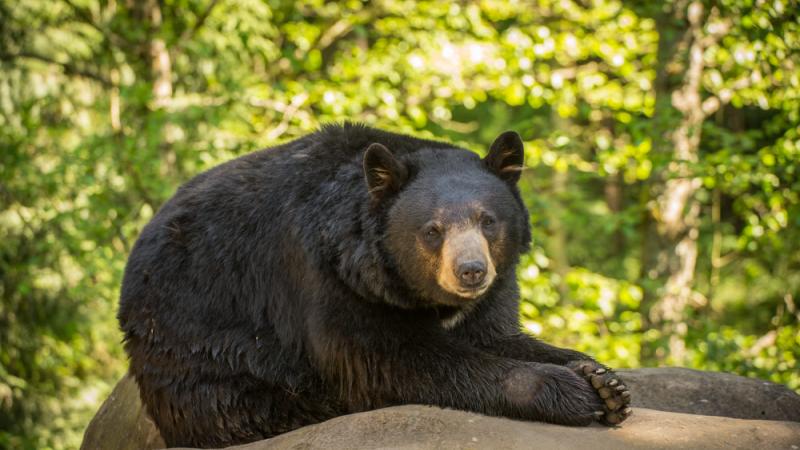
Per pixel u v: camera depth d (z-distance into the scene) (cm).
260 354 698
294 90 1596
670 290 1634
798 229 1598
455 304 654
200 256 708
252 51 1708
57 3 1692
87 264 1439
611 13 1705
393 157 656
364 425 586
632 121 1589
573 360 684
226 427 694
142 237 743
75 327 1664
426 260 643
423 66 1631
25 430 1662
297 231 671
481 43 1650
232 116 1544
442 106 1731
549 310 1642
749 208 1725
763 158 1507
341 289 655
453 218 640
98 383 1695
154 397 717
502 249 668
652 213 1695
